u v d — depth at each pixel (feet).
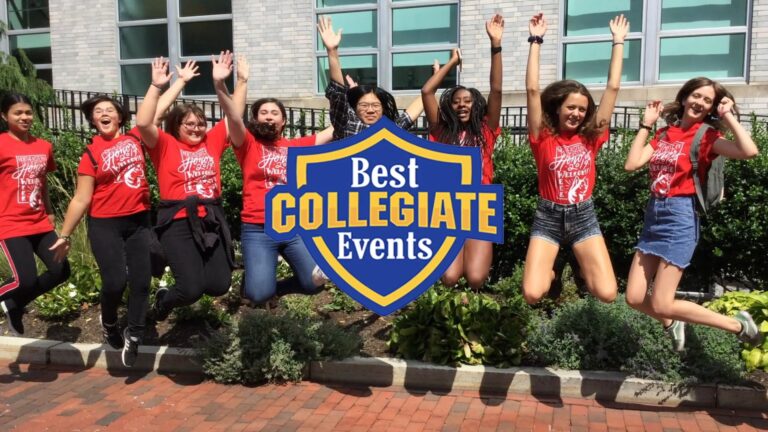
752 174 17.53
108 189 14.24
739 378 13.21
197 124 14.12
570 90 12.12
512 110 31.96
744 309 14.49
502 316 15.14
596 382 13.70
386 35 34.58
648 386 13.39
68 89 40.24
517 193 19.66
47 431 12.44
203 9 37.81
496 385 14.21
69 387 14.79
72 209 14.15
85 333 17.57
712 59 30.19
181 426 12.62
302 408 13.44
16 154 14.44
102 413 13.28
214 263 14.12
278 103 14.30
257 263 13.99
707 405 13.23
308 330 15.37
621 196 18.83
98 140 14.39
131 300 14.60
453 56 14.56
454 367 14.49
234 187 22.35
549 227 12.66
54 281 14.74
